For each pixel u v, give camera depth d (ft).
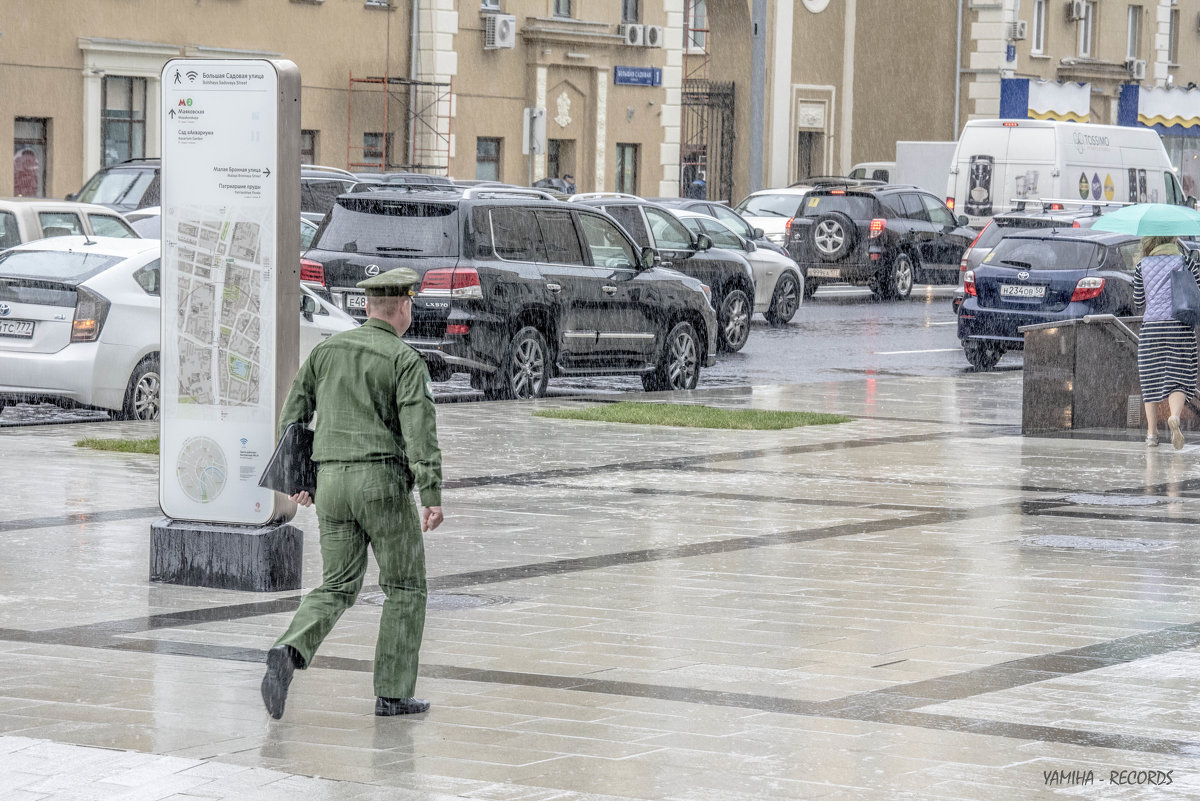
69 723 51.75
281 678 51.85
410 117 323.78
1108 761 48.24
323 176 220.23
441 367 145.28
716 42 425.69
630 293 159.33
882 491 103.19
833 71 440.86
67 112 270.46
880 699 55.21
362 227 146.61
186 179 72.33
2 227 167.53
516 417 137.49
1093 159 308.40
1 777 46.21
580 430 130.62
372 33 315.37
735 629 65.57
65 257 130.31
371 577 76.38
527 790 45.34
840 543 85.20
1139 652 62.23
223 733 50.83
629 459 115.34
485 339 146.61
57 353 126.72
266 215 71.61
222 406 72.69
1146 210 127.54
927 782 46.16
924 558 81.35
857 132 452.35
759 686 56.85
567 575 76.18
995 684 57.21
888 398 159.12
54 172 269.64
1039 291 182.50
